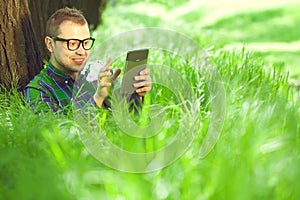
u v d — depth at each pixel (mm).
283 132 3555
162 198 2650
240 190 2512
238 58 6477
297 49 13906
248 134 3209
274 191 2609
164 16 17828
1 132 3645
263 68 6293
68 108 4684
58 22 4793
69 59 4777
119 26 12602
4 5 5363
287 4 19219
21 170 2971
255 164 2848
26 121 3838
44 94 4727
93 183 2771
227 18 18500
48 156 3104
